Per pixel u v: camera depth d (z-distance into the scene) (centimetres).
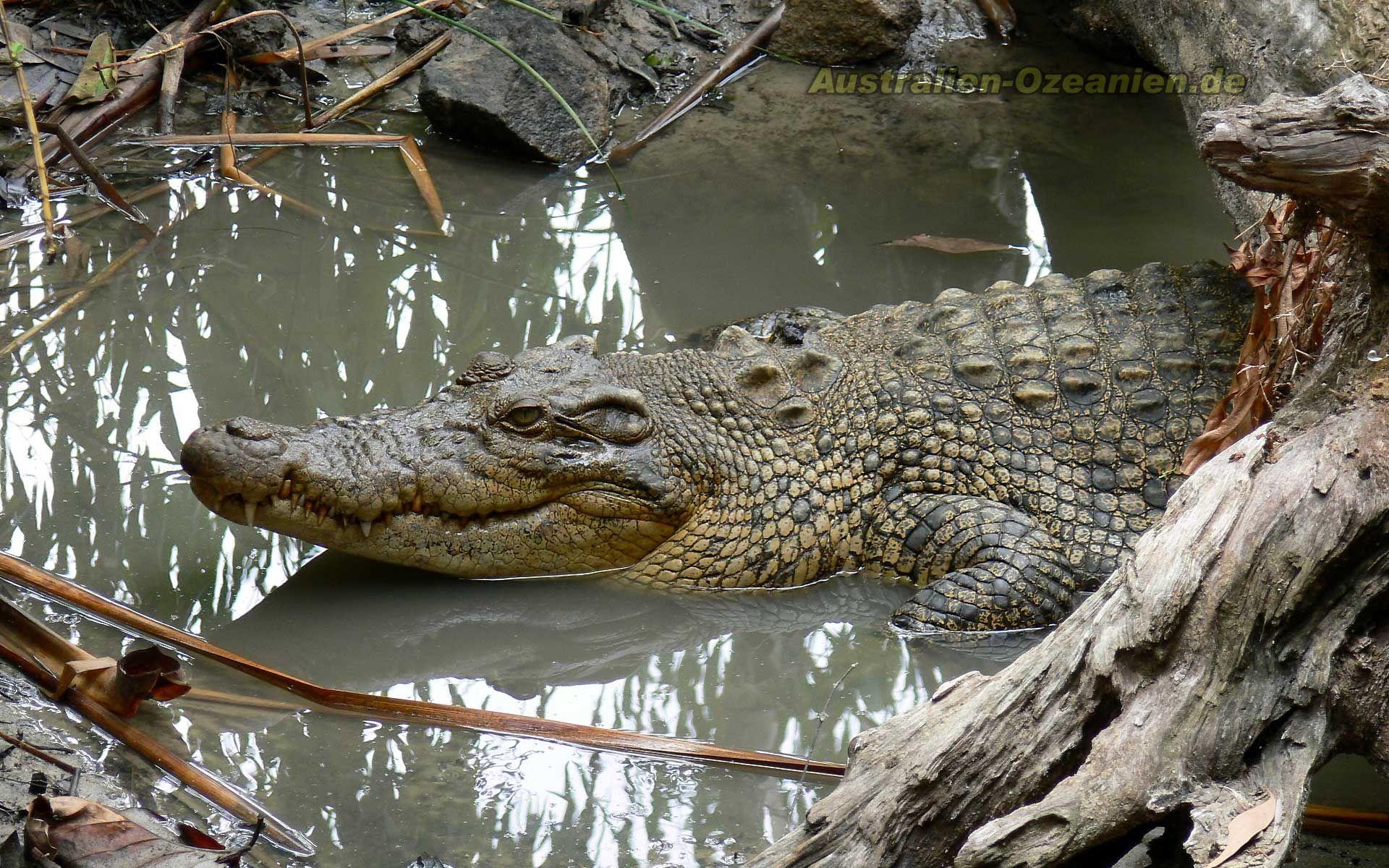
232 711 569
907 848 435
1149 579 433
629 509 704
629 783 539
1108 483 716
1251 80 736
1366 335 472
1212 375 726
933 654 659
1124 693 425
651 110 1180
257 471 638
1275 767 417
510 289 926
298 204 1009
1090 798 405
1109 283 777
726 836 510
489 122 1077
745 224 1012
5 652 568
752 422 729
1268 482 441
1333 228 514
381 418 691
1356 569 434
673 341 868
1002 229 1012
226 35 1145
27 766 509
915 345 757
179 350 837
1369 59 643
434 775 538
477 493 679
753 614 706
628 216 1022
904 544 722
